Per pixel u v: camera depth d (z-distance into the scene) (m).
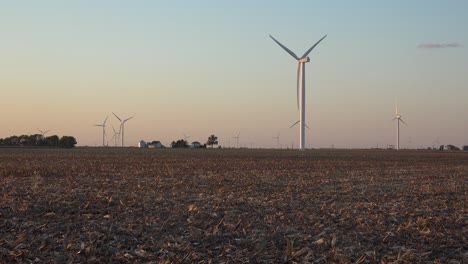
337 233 18.27
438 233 18.53
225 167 56.56
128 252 15.04
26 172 43.44
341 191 32.94
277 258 15.09
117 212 21.67
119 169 50.28
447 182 42.09
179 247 15.68
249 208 23.91
